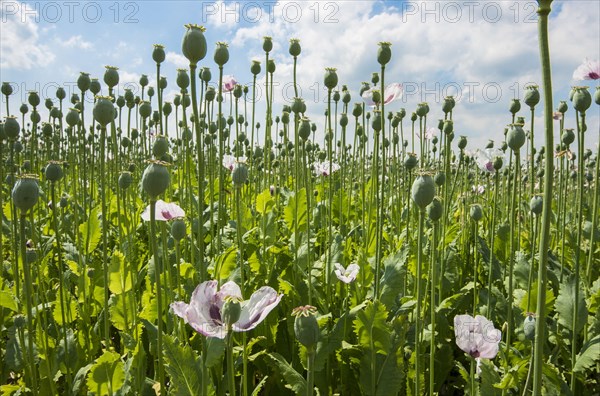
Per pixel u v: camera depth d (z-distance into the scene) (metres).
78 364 0.79
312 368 0.48
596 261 1.28
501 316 0.93
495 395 0.66
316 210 1.44
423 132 1.35
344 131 1.31
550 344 0.90
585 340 0.85
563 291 0.87
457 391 0.94
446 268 1.07
